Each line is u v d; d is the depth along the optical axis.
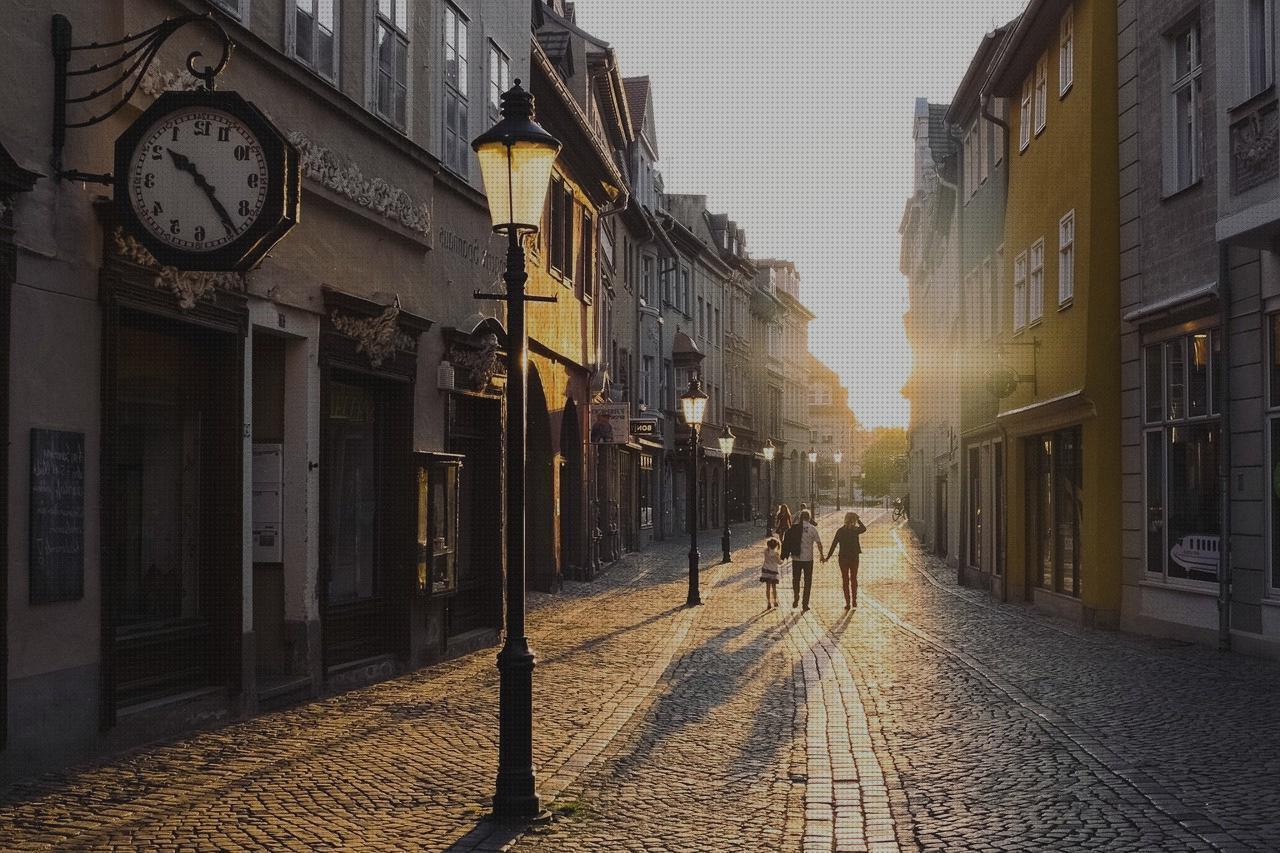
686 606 23.00
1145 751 9.40
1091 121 18.66
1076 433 20.47
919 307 48.19
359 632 13.42
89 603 8.66
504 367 17.59
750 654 15.92
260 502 11.88
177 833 6.86
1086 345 18.58
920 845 6.91
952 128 33.00
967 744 9.87
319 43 12.09
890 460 118.75
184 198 7.87
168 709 9.65
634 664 14.70
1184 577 16.69
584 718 10.96
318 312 11.99
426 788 8.10
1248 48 14.19
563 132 24.16
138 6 9.09
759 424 73.06
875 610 22.62
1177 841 6.84
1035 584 23.64
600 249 30.34
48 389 8.22
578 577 28.67
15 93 7.89
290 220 7.96
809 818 7.50
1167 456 17.08
